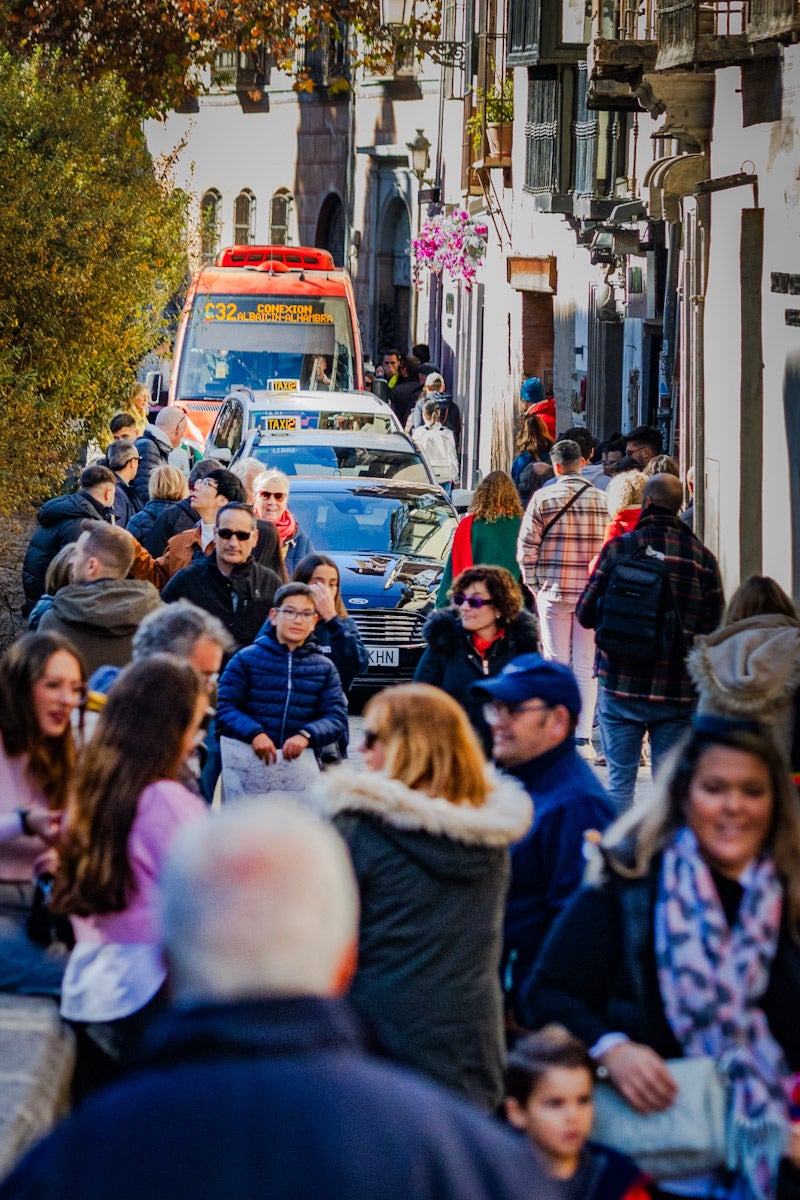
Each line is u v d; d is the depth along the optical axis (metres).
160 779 17.12
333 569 32.41
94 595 27.95
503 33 100.38
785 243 48.03
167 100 120.19
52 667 18.67
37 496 66.56
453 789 16.27
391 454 61.53
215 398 90.50
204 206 177.25
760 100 49.97
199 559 33.66
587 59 77.56
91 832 16.98
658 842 14.26
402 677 52.25
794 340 47.12
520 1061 14.25
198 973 8.81
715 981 13.95
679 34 50.47
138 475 55.28
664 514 33.81
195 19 118.06
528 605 46.56
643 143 69.25
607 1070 14.12
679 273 63.66
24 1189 8.16
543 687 18.34
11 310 69.69
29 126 72.88
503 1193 8.23
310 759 29.27
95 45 117.94
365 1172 8.05
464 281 115.38
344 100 154.88
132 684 17.31
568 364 88.38
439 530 55.97
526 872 18.14
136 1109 8.27
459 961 16.05
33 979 18.38
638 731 33.84
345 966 9.21
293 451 61.25
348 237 152.50
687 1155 13.99
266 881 8.92
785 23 45.19
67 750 18.88
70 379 72.12
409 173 139.25
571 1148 14.14
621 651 33.34
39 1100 15.61
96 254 72.50
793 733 21.44
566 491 43.84
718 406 53.84
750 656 21.25
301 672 29.19
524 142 94.19
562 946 14.44
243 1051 8.47
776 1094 14.02
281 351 91.56
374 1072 8.48
